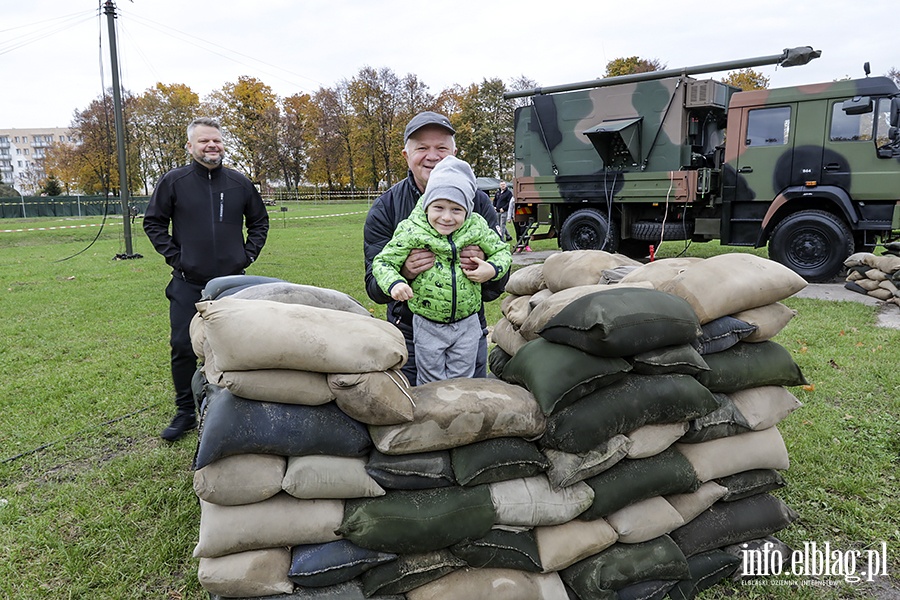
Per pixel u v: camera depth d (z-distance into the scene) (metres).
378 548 1.82
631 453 2.07
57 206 38.34
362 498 1.88
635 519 2.09
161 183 3.45
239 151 55.03
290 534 1.82
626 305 2.02
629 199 9.48
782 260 8.44
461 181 2.20
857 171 7.91
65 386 4.55
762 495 2.42
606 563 2.03
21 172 110.06
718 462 2.25
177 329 3.50
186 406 3.62
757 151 8.59
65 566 2.38
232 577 1.78
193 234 3.46
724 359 2.30
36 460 3.37
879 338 5.32
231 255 3.56
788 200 8.38
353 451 1.86
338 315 1.94
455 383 2.04
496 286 2.49
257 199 3.77
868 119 7.78
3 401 4.25
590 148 9.91
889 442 3.27
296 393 1.82
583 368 1.99
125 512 2.80
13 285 9.45
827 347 5.10
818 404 3.85
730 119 8.75
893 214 7.82
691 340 2.12
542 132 10.41
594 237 10.10
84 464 3.34
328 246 14.88
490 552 1.93
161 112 52.06
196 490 1.79
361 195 51.81
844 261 7.81
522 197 10.73
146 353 5.45
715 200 9.48
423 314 2.37
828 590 2.21
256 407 1.82
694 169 9.41
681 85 8.92
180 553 2.47
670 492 2.16
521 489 1.96
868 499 2.76
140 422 3.88
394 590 1.88
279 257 12.43
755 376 2.30
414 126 2.42
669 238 9.78
